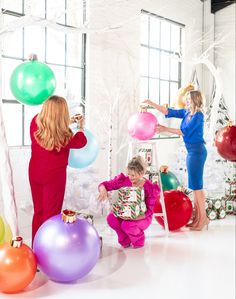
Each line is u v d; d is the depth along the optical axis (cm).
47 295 280
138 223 384
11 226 335
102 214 518
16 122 449
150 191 393
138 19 573
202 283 304
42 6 455
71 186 410
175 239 420
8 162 331
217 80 619
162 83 662
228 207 538
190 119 446
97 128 518
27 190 427
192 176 453
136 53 576
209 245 399
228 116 693
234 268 336
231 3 720
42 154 328
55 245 283
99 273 321
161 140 634
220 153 496
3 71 430
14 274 269
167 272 325
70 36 500
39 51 468
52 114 320
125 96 559
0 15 356
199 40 726
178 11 667
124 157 560
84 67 507
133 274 320
